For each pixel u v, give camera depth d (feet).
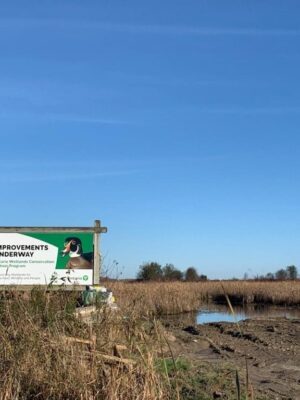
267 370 41.19
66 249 52.01
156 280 149.89
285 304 141.79
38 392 24.77
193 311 115.03
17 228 52.11
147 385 23.94
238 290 151.02
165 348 36.86
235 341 55.98
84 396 23.75
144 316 34.12
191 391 28.78
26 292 39.32
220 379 32.19
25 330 27.86
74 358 25.61
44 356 26.14
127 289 50.16
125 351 27.20
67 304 31.76
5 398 24.00
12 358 25.85
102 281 50.55
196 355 45.52
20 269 51.83
